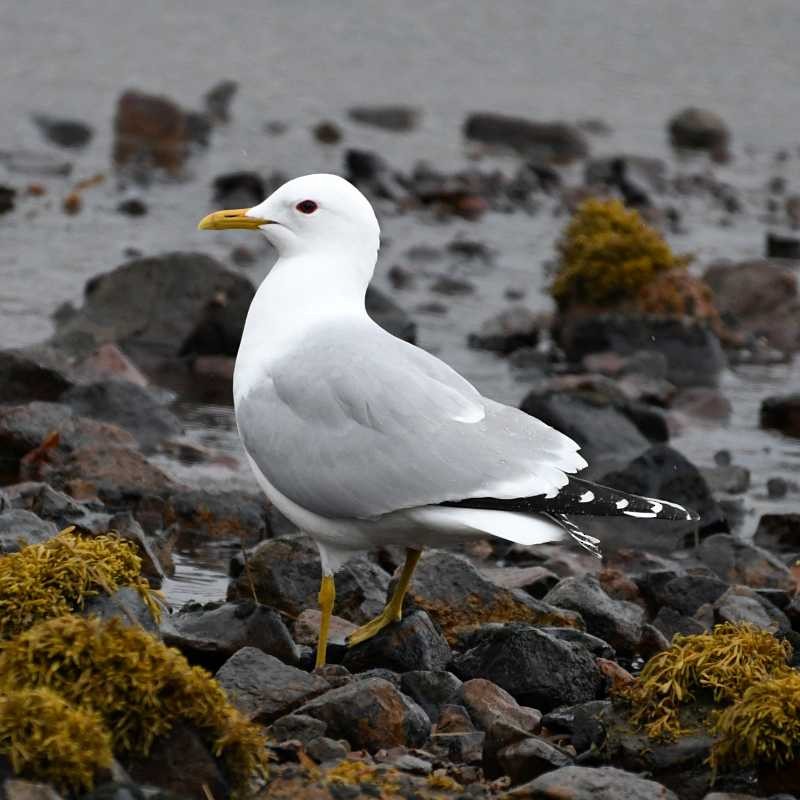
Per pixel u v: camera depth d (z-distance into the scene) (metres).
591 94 38.19
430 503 9.98
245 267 23.30
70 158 28.69
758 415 19.56
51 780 7.67
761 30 43.19
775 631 11.26
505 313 21.73
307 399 10.35
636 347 21.12
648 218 28.17
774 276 23.42
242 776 8.24
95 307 19.86
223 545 13.58
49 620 8.44
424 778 8.67
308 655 10.68
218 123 32.72
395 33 41.00
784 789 8.78
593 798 8.32
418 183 29.02
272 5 41.97
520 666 10.14
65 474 14.34
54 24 38.03
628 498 9.98
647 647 11.48
